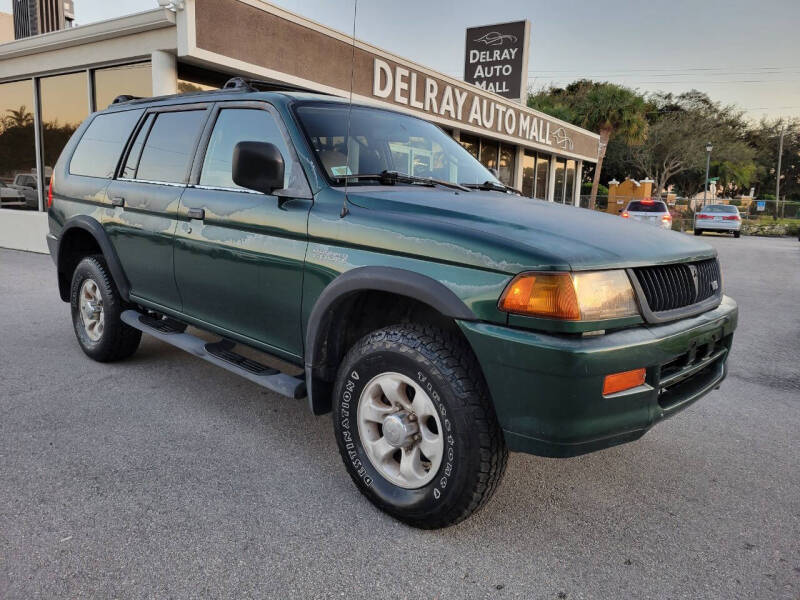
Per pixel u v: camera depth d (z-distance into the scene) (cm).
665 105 5288
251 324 322
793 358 544
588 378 210
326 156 299
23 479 281
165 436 334
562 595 213
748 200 4234
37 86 1069
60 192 474
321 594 210
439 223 246
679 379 252
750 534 257
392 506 253
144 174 396
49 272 859
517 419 218
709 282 283
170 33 835
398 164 334
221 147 342
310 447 327
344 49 1080
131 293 414
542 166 2156
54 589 207
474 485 229
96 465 297
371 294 273
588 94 3309
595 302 218
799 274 1202
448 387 228
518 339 213
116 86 959
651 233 277
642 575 226
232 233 320
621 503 280
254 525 250
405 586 216
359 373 259
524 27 2088
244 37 891
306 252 281
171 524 248
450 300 228
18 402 376
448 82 1398
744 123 5350
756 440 359
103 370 441
